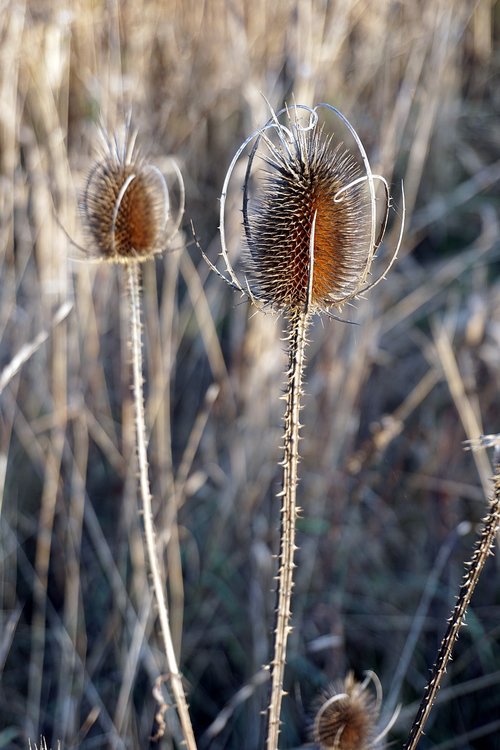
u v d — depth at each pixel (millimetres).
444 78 1593
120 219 802
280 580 772
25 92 1191
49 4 1174
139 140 1039
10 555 1087
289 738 1027
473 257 1398
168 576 1102
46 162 1156
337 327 1147
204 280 1312
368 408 1320
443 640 756
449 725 1053
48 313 1114
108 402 1219
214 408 1206
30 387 1180
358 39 1463
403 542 1192
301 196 732
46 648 1089
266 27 1334
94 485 1226
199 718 1065
